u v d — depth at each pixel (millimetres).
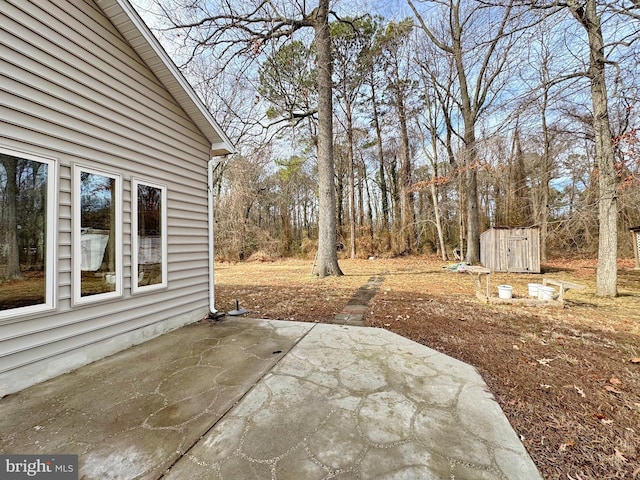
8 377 2369
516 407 2129
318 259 9516
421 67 13516
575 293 6309
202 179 4840
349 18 10984
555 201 11406
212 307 4848
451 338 3590
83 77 3031
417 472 1511
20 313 2463
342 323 4332
